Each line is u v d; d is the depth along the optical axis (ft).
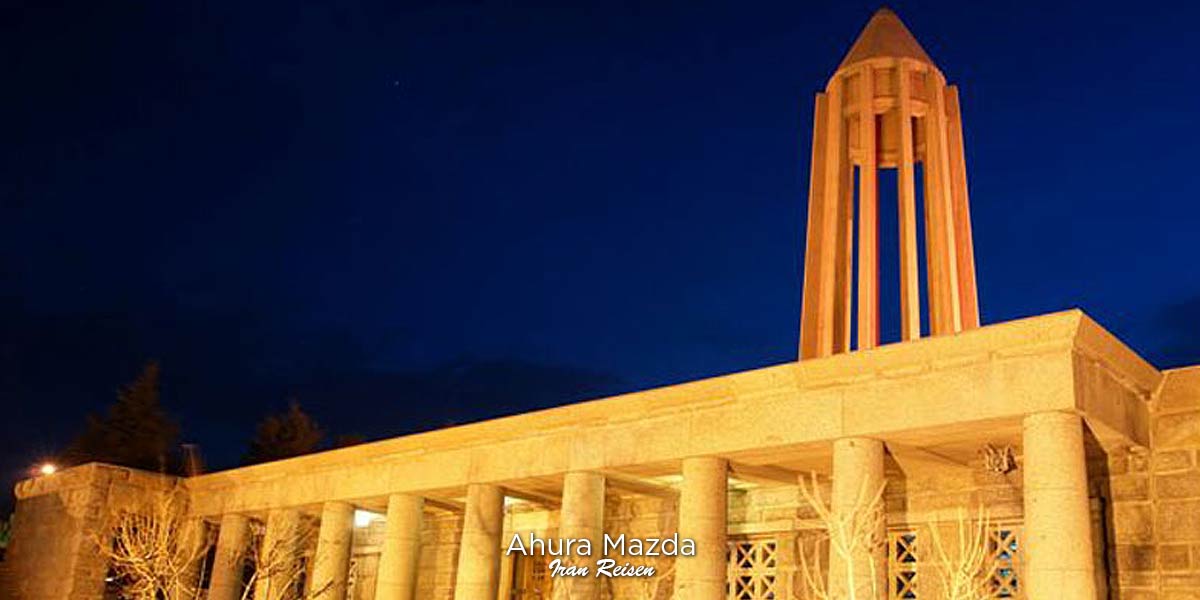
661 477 65.51
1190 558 47.55
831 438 51.93
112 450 144.97
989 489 56.75
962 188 71.41
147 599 81.46
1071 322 44.57
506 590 84.38
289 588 85.76
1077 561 42.52
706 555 55.93
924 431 49.65
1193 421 49.29
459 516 91.81
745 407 56.34
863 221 68.08
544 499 77.25
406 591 74.13
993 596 52.90
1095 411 45.57
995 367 47.16
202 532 95.71
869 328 65.00
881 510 49.96
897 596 59.36
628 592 73.87
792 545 66.13
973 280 68.64
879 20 75.77
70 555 95.20
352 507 82.58
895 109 73.31
